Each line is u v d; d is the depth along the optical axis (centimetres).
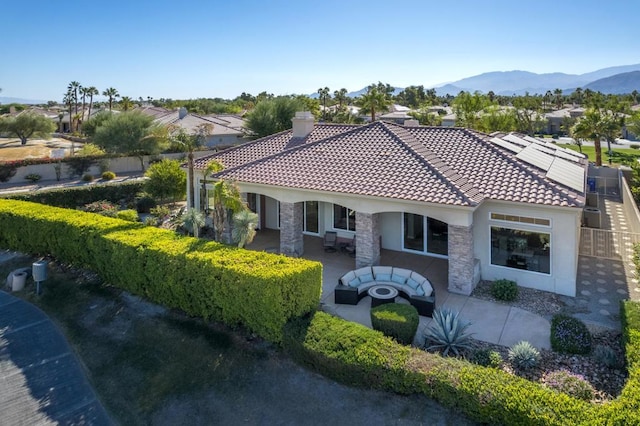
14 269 1847
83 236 1669
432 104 13288
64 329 1362
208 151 5847
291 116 5812
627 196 3073
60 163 4956
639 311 1220
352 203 1827
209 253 1352
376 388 984
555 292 1627
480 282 1739
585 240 2286
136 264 1448
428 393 920
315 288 1262
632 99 12100
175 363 1151
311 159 2164
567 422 764
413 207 1684
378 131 2320
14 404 1027
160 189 3170
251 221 1700
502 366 1130
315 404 970
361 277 1639
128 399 1035
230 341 1220
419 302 1430
